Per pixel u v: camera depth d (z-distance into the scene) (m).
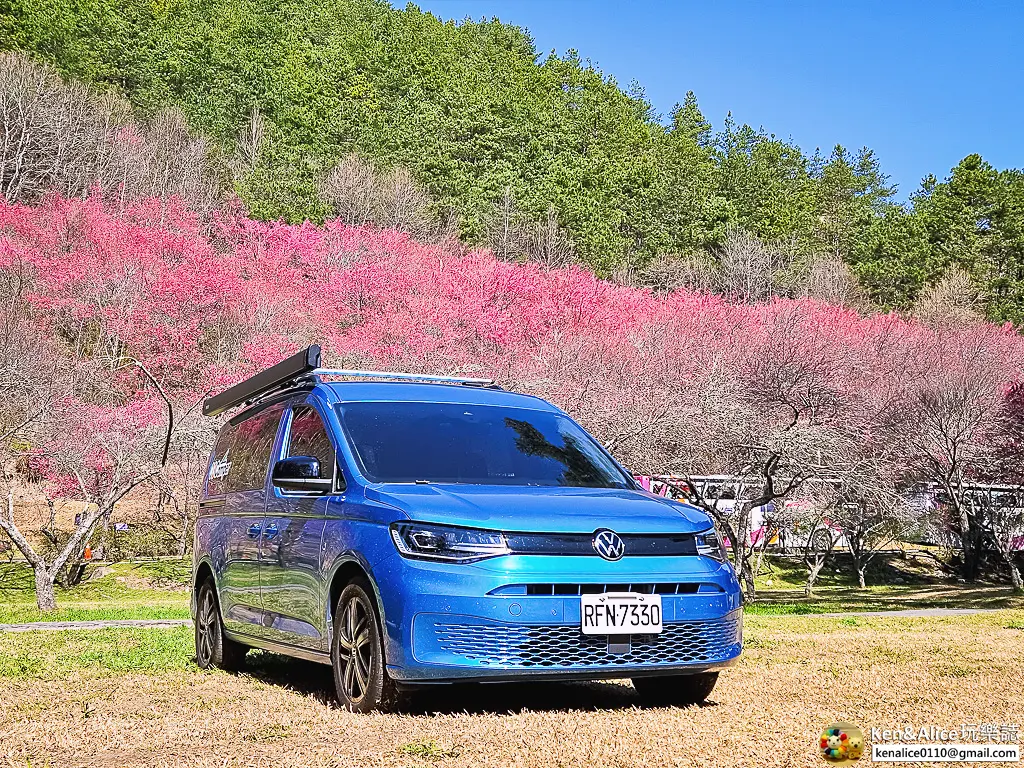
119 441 25.77
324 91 79.94
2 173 53.94
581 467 5.75
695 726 4.35
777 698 5.25
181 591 26.84
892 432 33.03
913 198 92.38
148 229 43.88
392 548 4.66
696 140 105.75
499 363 35.25
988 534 34.25
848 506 28.36
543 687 5.72
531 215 68.25
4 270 38.66
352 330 39.12
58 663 6.90
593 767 3.61
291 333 38.50
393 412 5.77
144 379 36.47
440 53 101.81
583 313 43.12
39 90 57.94
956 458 32.97
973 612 17.17
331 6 108.25
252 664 6.97
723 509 28.45
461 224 67.62
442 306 39.19
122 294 37.62
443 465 5.39
